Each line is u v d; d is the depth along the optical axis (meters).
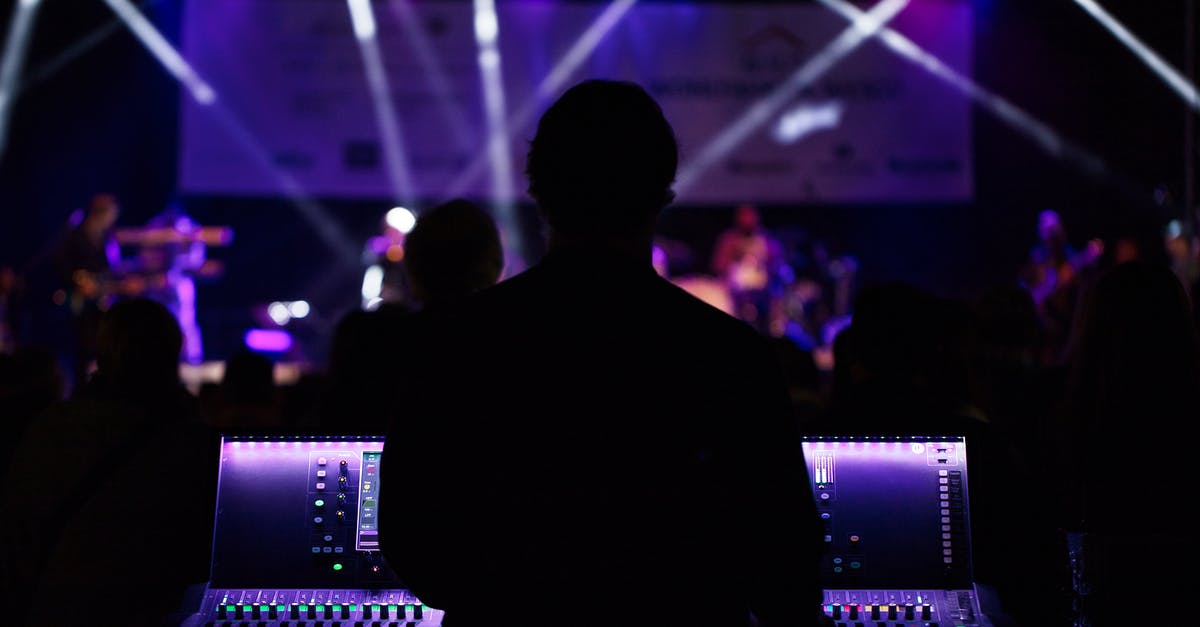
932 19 10.83
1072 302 6.86
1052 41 10.98
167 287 10.14
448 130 10.88
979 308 3.48
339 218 12.12
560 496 1.49
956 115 10.83
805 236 12.08
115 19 11.06
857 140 10.86
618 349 1.50
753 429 1.49
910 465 2.02
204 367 10.23
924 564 1.98
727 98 10.90
